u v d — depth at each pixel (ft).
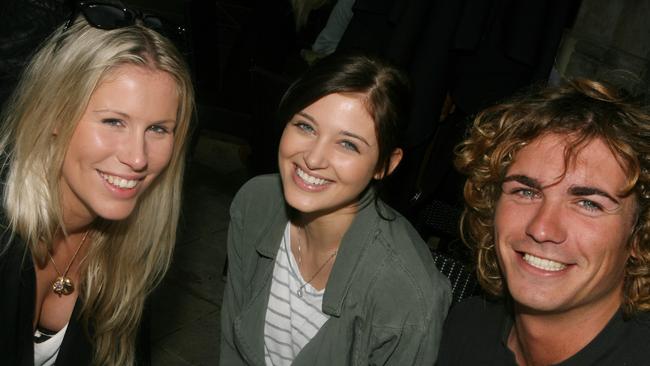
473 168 5.34
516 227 4.71
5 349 5.53
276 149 11.02
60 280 6.11
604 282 4.56
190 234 13.32
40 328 6.24
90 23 5.04
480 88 9.41
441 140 9.93
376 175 5.57
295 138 5.35
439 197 10.50
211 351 10.48
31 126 5.23
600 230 4.42
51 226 5.57
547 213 4.51
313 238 5.86
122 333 6.59
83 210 5.75
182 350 10.39
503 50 9.20
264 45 12.71
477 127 5.29
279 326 6.22
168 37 5.57
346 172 5.26
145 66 5.15
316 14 14.79
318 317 5.95
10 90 6.61
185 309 11.28
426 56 9.07
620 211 4.44
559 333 4.87
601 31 11.82
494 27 9.18
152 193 6.16
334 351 5.82
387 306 5.54
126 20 5.17
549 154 4.56
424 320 5.42
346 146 5.25
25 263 5.49
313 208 5.45
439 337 5.57
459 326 5.70
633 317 4.74
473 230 5.53
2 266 5.35
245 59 12.88
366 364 5.82
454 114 10.02
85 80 5.00
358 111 5.11
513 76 9.37
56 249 5.95
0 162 5.53
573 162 4.44
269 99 10.69
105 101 5.07
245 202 6.48
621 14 11.51
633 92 5.34
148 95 5.15
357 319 5.72
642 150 4.40
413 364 5.61
